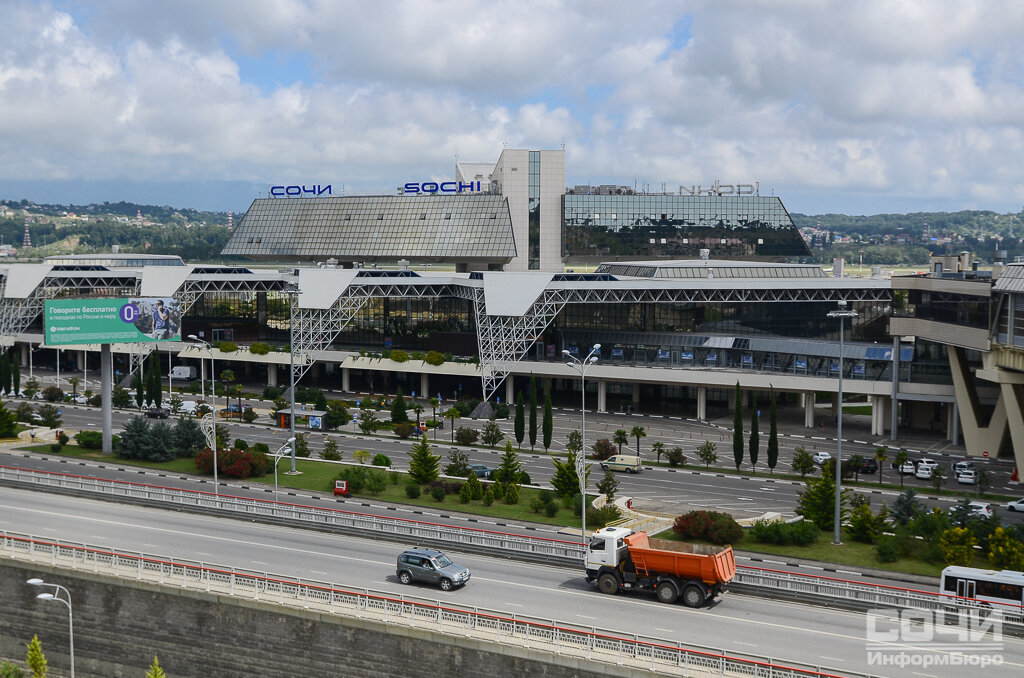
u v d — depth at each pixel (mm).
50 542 79750
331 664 66312
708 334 179125
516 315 175375
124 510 98625
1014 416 122938
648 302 179000
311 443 142625
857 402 189875
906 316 152375
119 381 198500
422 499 107750
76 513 96688
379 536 88625
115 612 73750
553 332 194375
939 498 113312
